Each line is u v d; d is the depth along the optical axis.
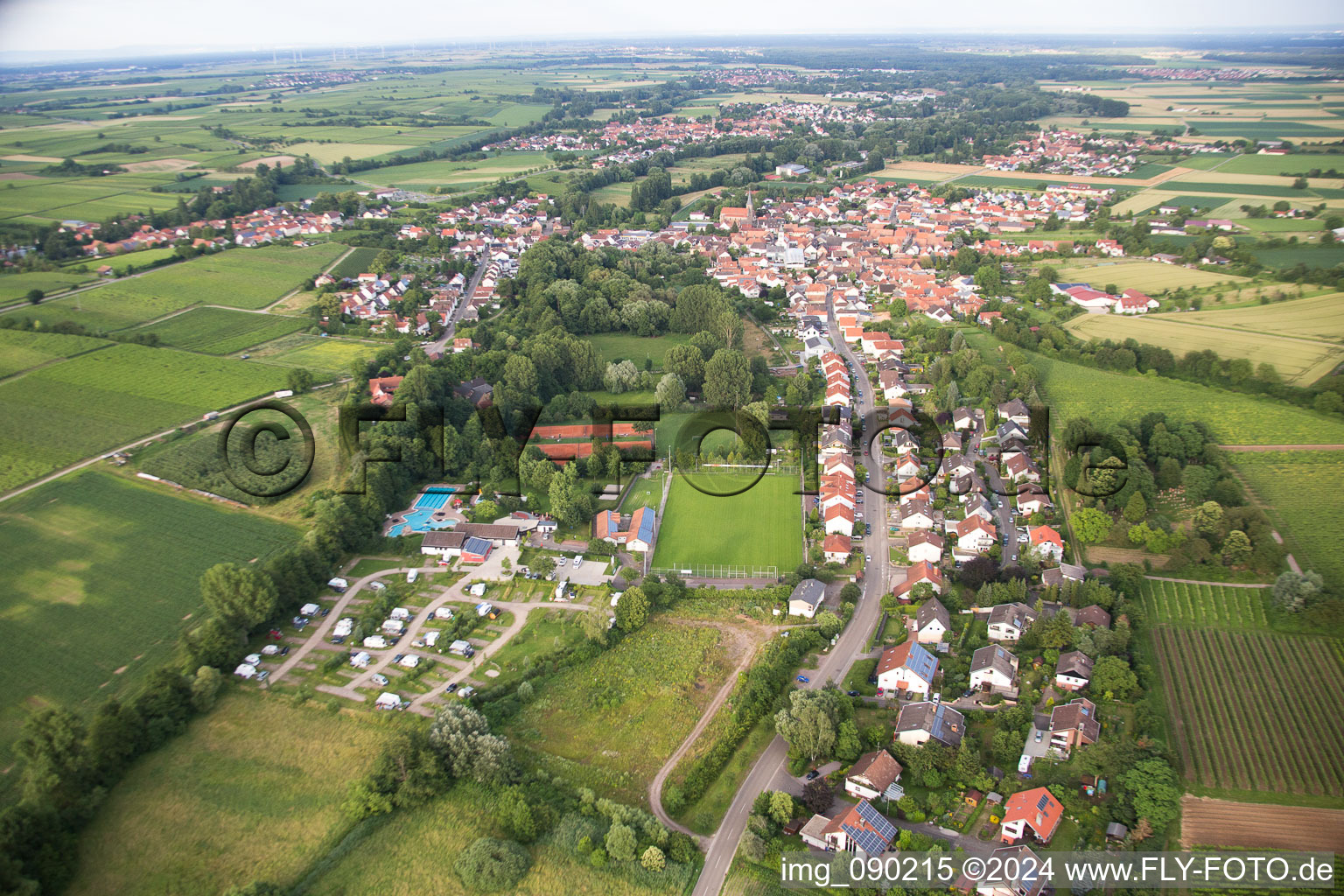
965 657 129.75
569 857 98.50
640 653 133.88
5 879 87.38
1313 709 117.38
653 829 99.94
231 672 127.12
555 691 125.88
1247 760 109.50
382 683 125.44
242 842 99.06
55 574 145.88
